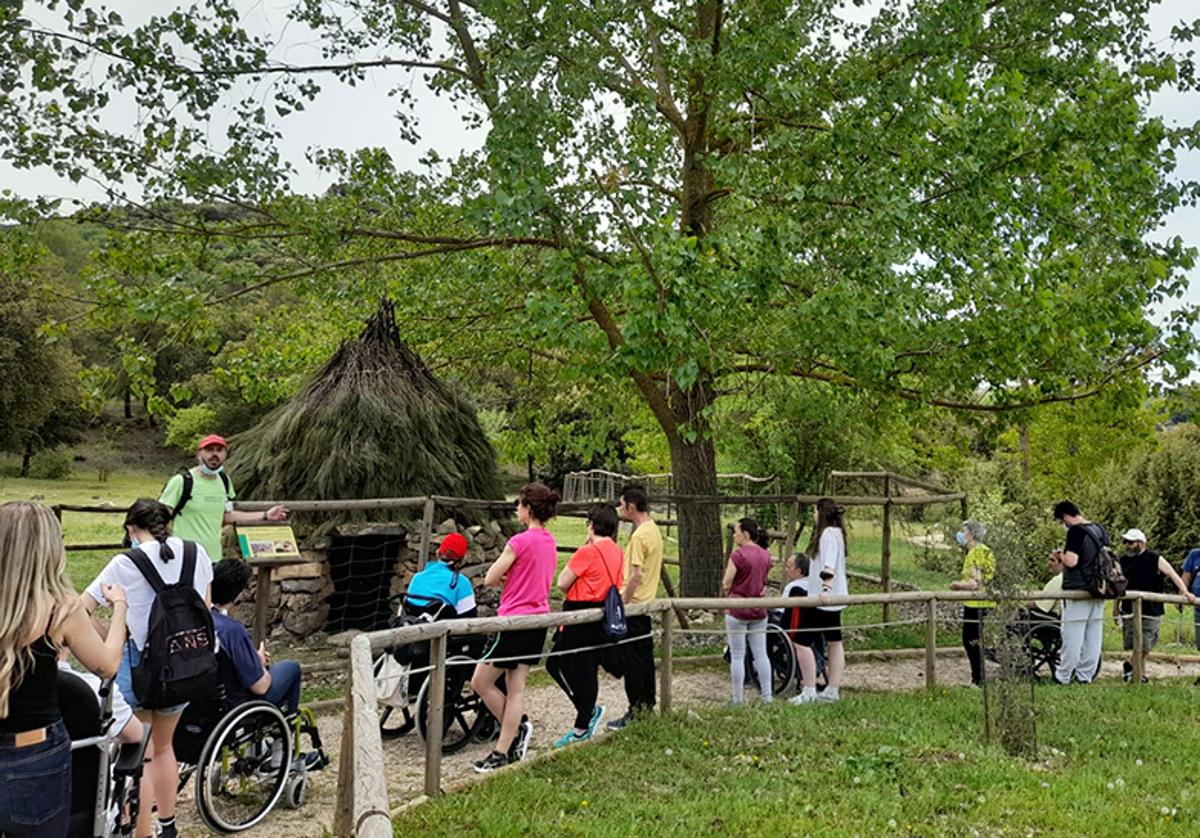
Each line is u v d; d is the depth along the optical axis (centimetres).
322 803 594
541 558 678
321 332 1485
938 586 1728
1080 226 1077
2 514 305
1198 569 1213
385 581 1118
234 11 998
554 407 1742
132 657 484
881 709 823
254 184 1012
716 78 1036
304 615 1070
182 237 1092
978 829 535
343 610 1102
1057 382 1120
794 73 1102
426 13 1187
